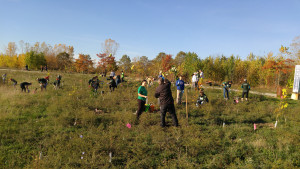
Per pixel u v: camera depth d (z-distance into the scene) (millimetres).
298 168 3768
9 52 61750
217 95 13172
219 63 28609
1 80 17031
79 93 12219
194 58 28031
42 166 3760
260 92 16844
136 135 5641
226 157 4387
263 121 7680
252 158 4348
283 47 16875
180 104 9867
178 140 5141
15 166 3928
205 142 4980
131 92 13438
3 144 4949
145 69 32906
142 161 4164
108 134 5566
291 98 13828
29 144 5000
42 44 63812
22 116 7332
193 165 4102
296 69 13617
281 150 4629
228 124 7055
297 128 6453
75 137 5250
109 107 9141
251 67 26016
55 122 6555
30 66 53125
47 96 11492
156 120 6914
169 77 20000
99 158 4234
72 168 3748
